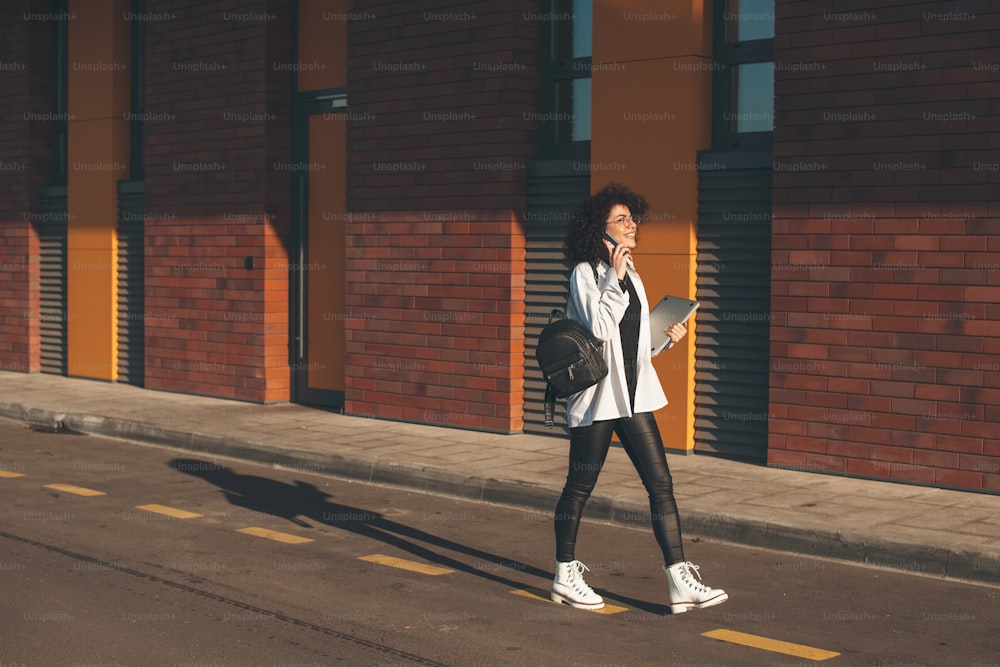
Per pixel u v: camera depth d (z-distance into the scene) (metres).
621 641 5.80
